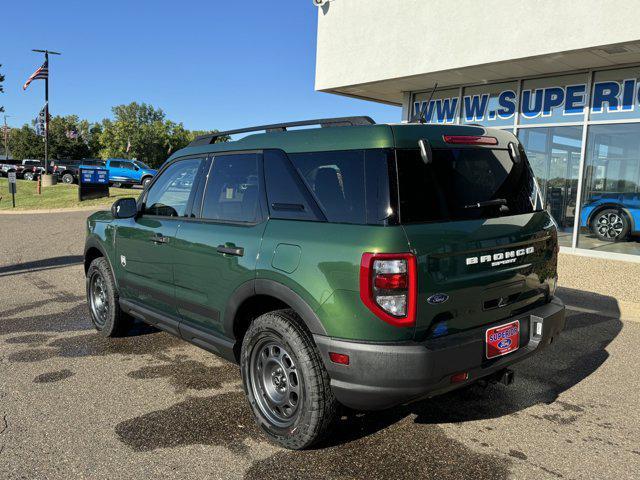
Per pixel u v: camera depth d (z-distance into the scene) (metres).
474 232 2.91
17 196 27.50
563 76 10.23
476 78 10.87
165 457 2.99
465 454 3.06
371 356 2.65
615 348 4.95
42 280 8.03
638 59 8.93
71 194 27.39
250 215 3.41
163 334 5.29
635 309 6.15
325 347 2.79
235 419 3.47
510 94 11.03
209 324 3.68
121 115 95.50
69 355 4.66
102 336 5.19
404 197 2.75
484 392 3.95
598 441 3.24
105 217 5.12
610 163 9.73
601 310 6.21
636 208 9.38
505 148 3.43
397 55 10.76
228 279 3.39
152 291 4.26
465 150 3.14
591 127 9.94
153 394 3.85
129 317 5.06
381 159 2.80
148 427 3.34
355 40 11.48
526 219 3.31
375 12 11.03
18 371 4.27
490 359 2.99
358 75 11.50
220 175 3.76
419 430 3.35
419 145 2.90
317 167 3.10
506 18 9.06
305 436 2.95
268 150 3.43
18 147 79.44
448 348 2.71
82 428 3.31
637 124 9.34
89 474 2.81
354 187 2.87
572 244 10.34
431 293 2.71
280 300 3.21
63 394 3.83
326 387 2.90
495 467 2.93
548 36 8.59
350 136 2.99
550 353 4.82
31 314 6.04
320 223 2.96
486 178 3.19
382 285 2.62
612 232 9.73
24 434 3.22
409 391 2.67
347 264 2.70
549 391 3.98
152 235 4.18
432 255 2.70
